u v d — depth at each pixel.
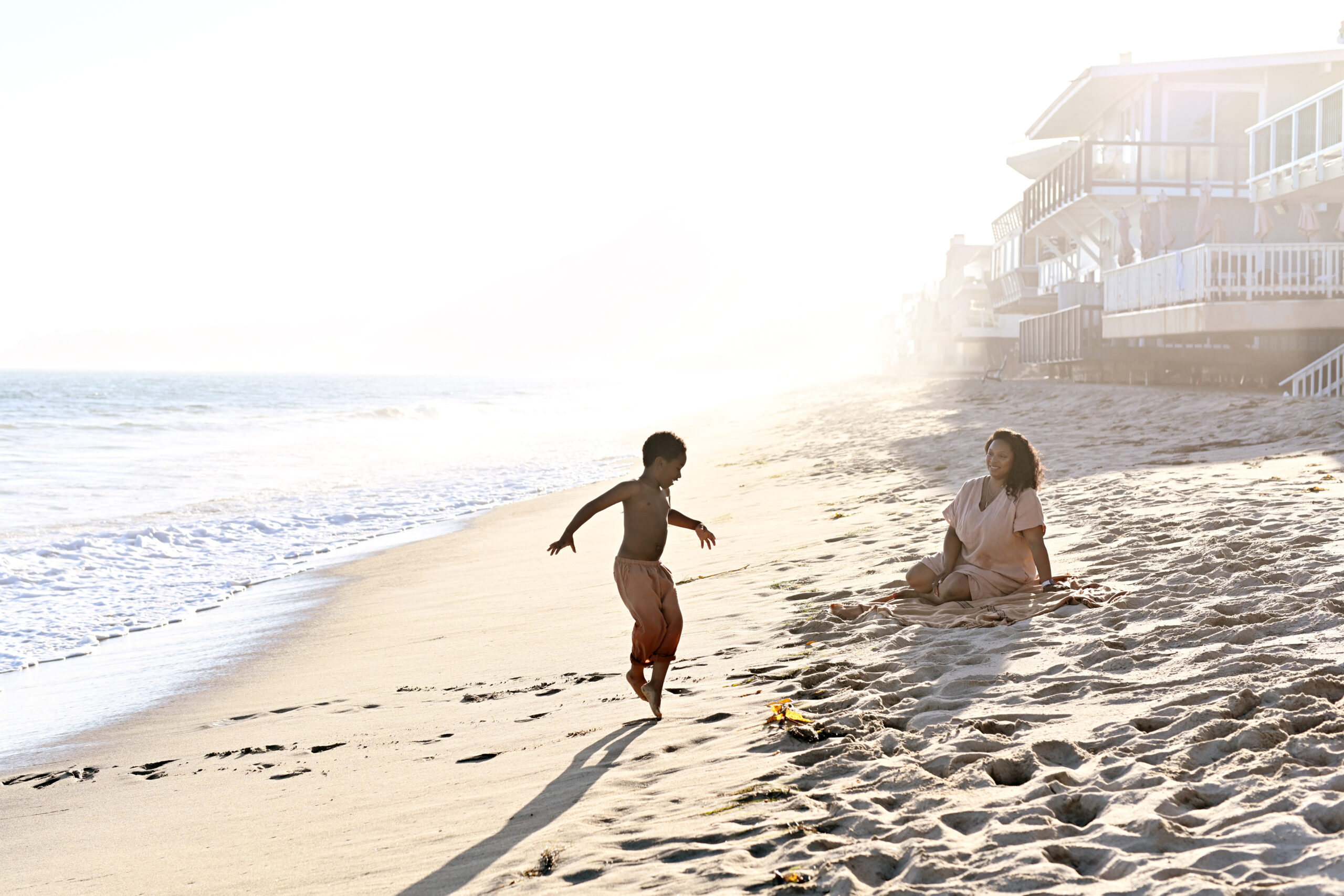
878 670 5.18
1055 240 39.31
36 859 4.47
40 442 33.56
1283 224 27.16
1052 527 8.90
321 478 23.62
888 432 22.72
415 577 11.95
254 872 3.87
